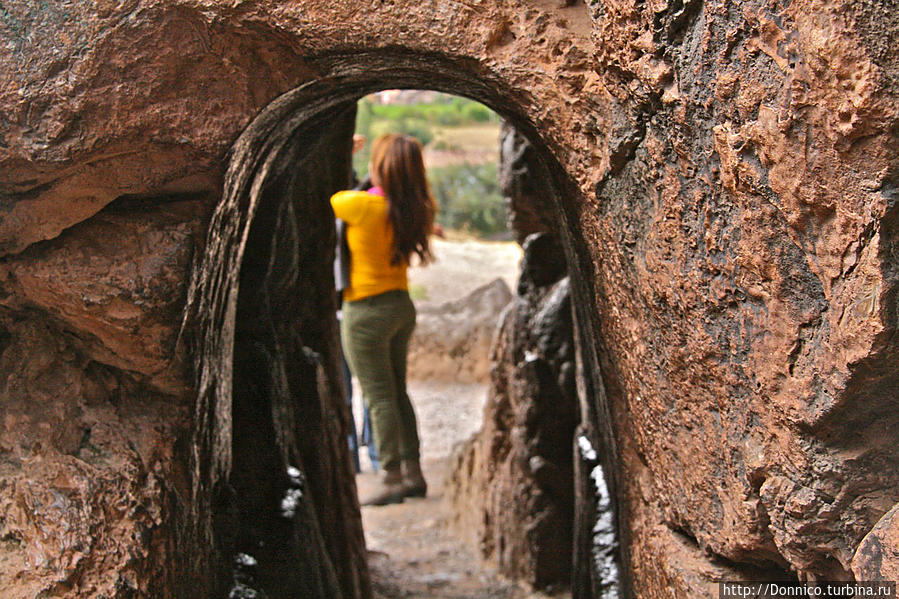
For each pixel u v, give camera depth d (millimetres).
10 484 1577
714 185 1249
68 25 1447
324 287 3062
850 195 1057
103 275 1596
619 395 1864
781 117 1087
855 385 1121
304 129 2131
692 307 1359
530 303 3195
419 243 3779
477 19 1489
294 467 2422
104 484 1607
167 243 1621
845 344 1103
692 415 1473
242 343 2291
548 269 3209
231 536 2031
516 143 3111
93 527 1559
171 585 1636
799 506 1233
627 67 1338
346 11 1484
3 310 1691
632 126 1397
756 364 1262
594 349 1998
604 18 1369
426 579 3475
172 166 1599
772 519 1295
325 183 3020
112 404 1728
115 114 1503
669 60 1263
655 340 1521
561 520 3170
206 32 1493
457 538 4016
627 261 1533
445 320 6613
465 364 6566
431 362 6574
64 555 1514
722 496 1431
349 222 3615
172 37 1484
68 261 1593
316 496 2598
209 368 1891
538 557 3188
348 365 4535
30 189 1545
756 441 1311
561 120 1524
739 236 1224
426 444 5500
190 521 1758
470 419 5930
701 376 1400
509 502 3365
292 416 2514
